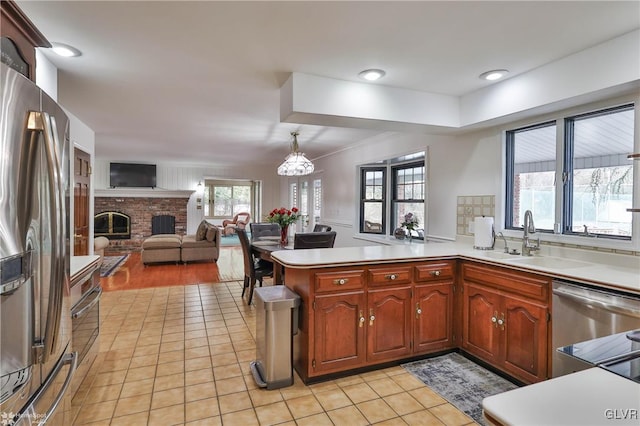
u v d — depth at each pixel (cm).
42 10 184
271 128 488
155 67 264
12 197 101
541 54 236
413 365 264
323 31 207
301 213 898
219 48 231
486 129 338
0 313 98
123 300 441
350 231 616
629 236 236
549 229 289
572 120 270
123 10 184
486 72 269
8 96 99
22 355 106
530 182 305
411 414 204
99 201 885
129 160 892
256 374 245
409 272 265
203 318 373
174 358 277
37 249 111
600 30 204
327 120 300
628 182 236
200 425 194
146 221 924
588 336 192
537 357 217
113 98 346
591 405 69
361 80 286
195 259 691
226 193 1377
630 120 235
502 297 243
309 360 236
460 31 206
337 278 241
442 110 321
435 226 409
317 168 775
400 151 477
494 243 317
